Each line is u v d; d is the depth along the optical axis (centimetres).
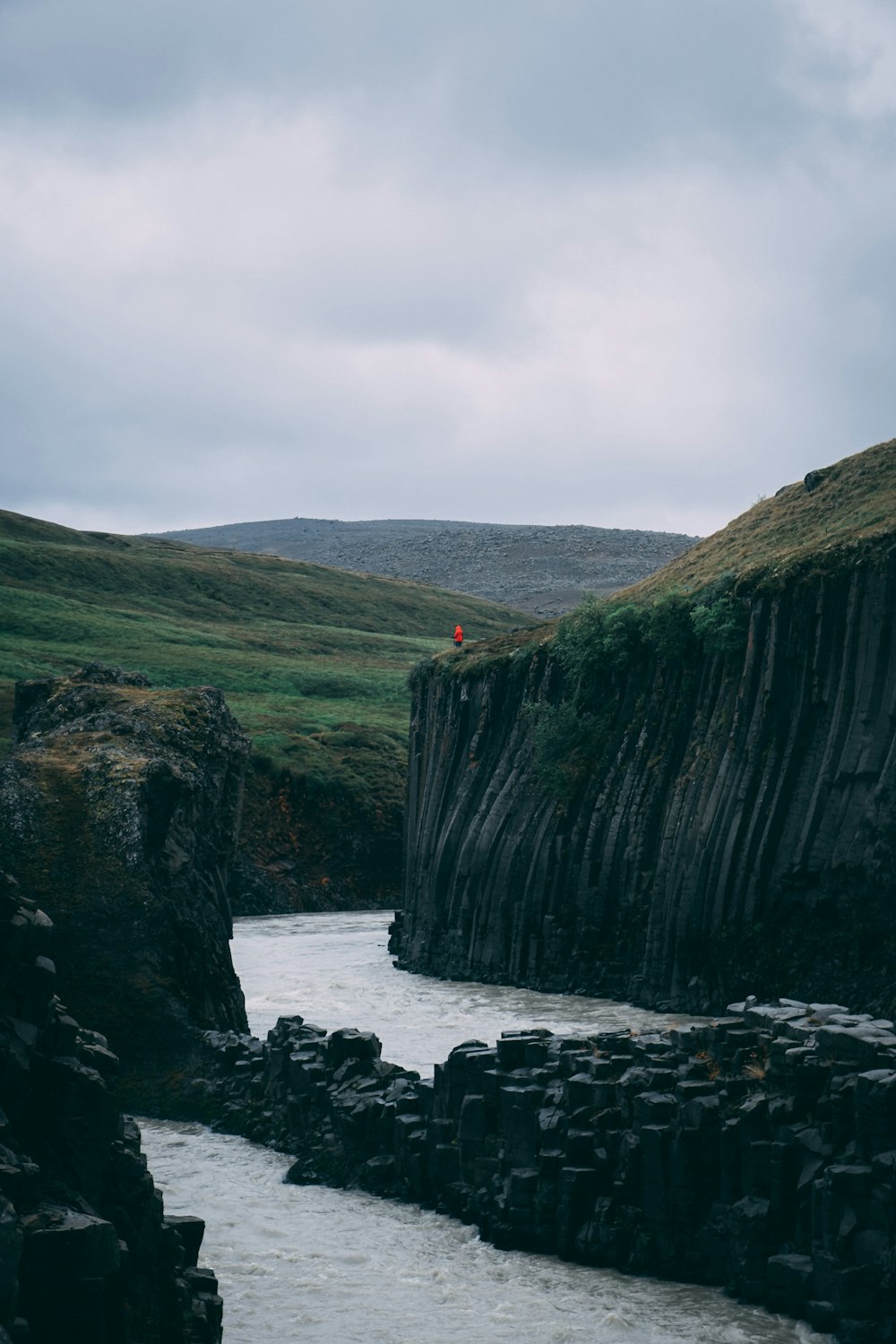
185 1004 4025
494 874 6700
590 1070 2512
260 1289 2262
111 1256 1549
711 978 5384
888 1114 2041
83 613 19575
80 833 4303
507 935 6544
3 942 1750
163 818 4416
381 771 12594
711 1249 2219
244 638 19975
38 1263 1502
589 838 6188
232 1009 4391
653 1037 2662
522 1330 2059
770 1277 2106
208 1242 2516
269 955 7819
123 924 4128
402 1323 2095
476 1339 2030
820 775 5197
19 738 5872
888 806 4916
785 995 5084
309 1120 3148
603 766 6322
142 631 19025
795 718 5369
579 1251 2350
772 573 5600
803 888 5200
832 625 5291
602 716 6550
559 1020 5169
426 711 8056
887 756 4988
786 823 5294
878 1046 2134
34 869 4206
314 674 17425
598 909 6056
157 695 5347
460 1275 2305
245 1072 3578
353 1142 2938
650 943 5631
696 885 5459
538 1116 2491
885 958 4831
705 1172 2262
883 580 5125
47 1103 1742
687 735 5962
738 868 5347
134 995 3981
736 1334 2003
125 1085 3756
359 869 11762
